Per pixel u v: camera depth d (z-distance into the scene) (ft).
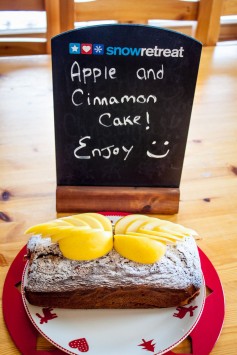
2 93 2.65
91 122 1.69
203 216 1.87
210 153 2.28
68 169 1.81
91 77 1.59
